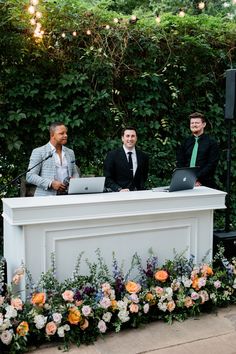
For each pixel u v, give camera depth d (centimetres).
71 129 489
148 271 316
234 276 339
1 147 468
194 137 460
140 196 319
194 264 333
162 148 529
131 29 502
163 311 309
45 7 466
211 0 790
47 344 274
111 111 500
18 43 454
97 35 489
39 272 292
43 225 289
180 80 534
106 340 281
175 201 323
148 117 527
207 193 335
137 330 295
